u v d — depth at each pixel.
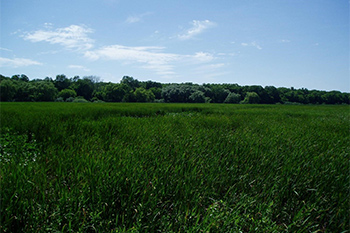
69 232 2.64
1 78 95.88
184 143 6.37
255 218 3.19
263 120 14.57
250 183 4.17
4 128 7.48
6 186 3.26
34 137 6.98
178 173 4.24
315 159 5.30
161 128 8.66
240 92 109.88
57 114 14.42
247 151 5.71
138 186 3.57
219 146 6.27
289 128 10.84
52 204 3.07
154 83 119.69
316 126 12.47
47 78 116.69
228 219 2.88
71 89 96.56
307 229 3.10
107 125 8.84
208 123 11.88
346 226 3.19
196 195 3.54
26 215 2.88
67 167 4.26
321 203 3.73
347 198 3.73
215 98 96.44
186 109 26.14
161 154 5.34
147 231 2.81
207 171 4.49
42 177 3.77
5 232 2.65
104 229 2.84
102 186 3.42
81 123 9.38
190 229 2.71
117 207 3.38
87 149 5.61
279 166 5.14
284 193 3.98
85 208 3.16
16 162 4.44
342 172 4.75
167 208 3.47
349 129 11.58
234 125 11.85
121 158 4.71
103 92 92.06
